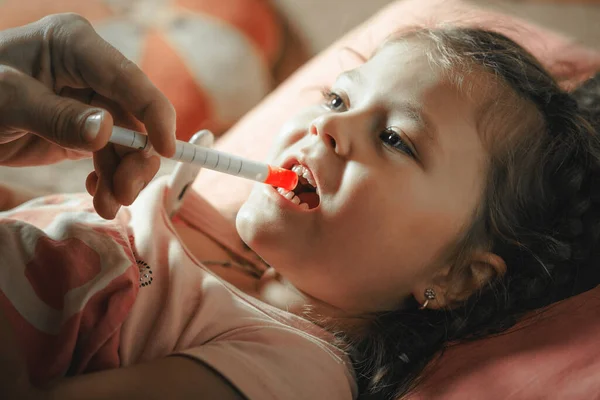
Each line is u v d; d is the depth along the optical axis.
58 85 0.72
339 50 1.35
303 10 2.04
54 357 0.66
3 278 0.68
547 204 0.93
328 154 0.82
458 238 0.87
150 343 0.76
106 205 0.71
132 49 1.52
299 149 0.83
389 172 0.81
